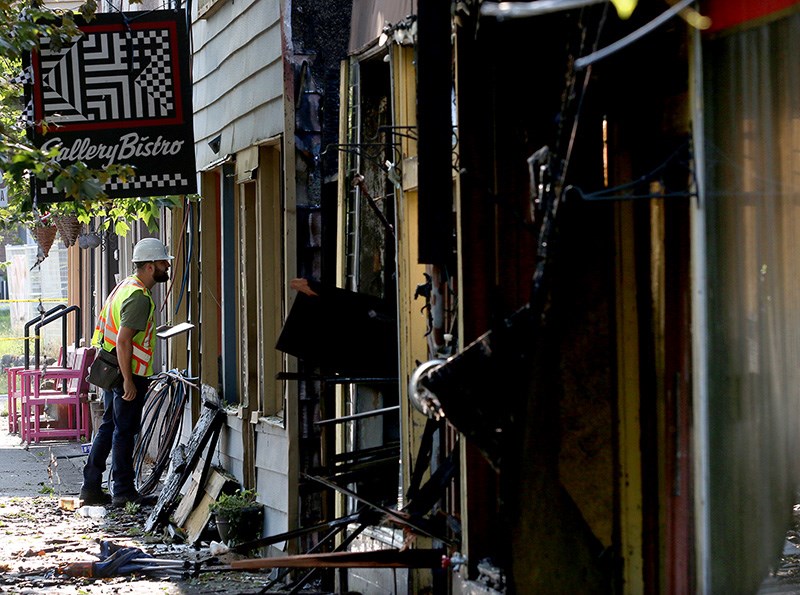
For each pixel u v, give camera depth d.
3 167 24.78
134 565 31.56
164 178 35.72
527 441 16.86
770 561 15.52
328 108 31.11
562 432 17.14
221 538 34.16
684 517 16.75
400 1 25.73
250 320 36.62
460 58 19.80
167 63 35.66
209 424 38.53
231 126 37.72
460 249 20.12
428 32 19.53
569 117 16.91
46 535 36.41
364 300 25.97
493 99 19.88
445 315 22.55
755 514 15.66
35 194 34.56
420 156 19.70
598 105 17.17
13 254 113.00
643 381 17.33
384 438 28.39
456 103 19.94
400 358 25.39
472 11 18.86
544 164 17.14
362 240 28.75
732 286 15.78
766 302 15.30
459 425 17.45
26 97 35.22
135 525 38.78
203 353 42.59
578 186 17.02
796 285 14.86
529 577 16.88
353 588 28.05
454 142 21.44
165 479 44.16
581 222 17.02
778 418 15.19
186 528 36.94
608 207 17.39
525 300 20.12
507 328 17.45
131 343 41.41
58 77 35.34
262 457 34.34
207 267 42.78
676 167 16.42
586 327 17.22
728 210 15.79
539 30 19.25
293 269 30.70
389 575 26.09
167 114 35.66
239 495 35.28
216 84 39.62
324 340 26.06
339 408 29.16
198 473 39.69
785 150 14.91
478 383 17.41
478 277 20.19
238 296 39.47
